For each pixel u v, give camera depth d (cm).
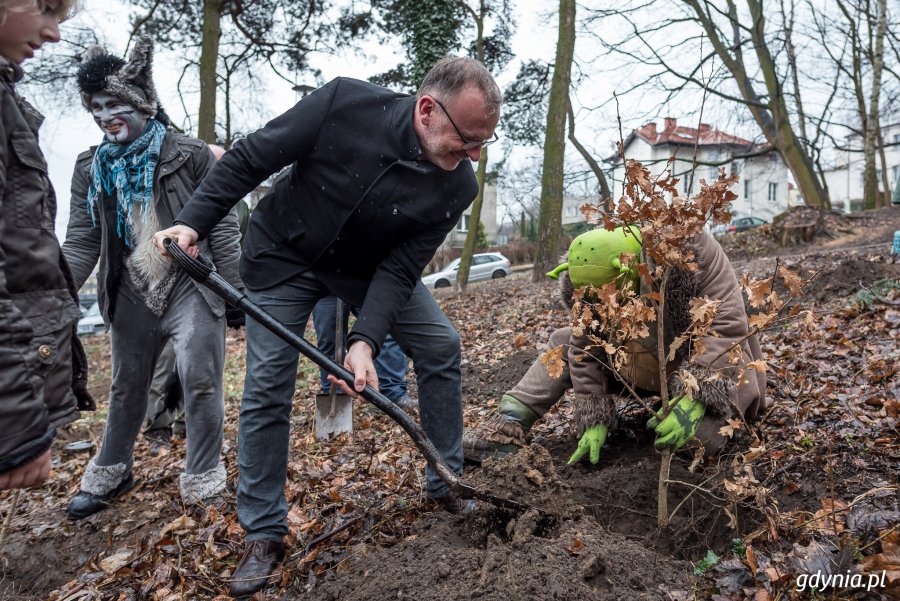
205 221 253
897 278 622
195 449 345
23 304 160
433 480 280
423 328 277
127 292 341
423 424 286
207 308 340
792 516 245
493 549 221
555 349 244
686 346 286
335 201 251
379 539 275
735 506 242
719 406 271
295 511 308
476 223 1552
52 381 167
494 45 1700
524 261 3053
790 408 342
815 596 204
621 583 207
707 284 278
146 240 333
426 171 247
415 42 1400
